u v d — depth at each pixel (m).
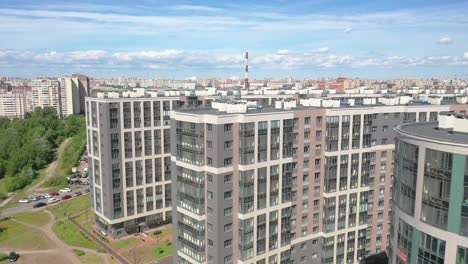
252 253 98.12
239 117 91.19
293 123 101.75
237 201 94.94
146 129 148.50
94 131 147.62
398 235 65.06
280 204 101.38
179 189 100.00
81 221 166.62
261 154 95.25
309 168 107.62
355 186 113.75
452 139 59.50
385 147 117.19
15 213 181.62
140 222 153.38
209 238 95.75
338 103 118.19
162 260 130.12
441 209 55.75
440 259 56.78
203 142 92.38
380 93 185.62
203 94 177.12
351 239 116.50
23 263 129.88
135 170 148.25
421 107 120.38
